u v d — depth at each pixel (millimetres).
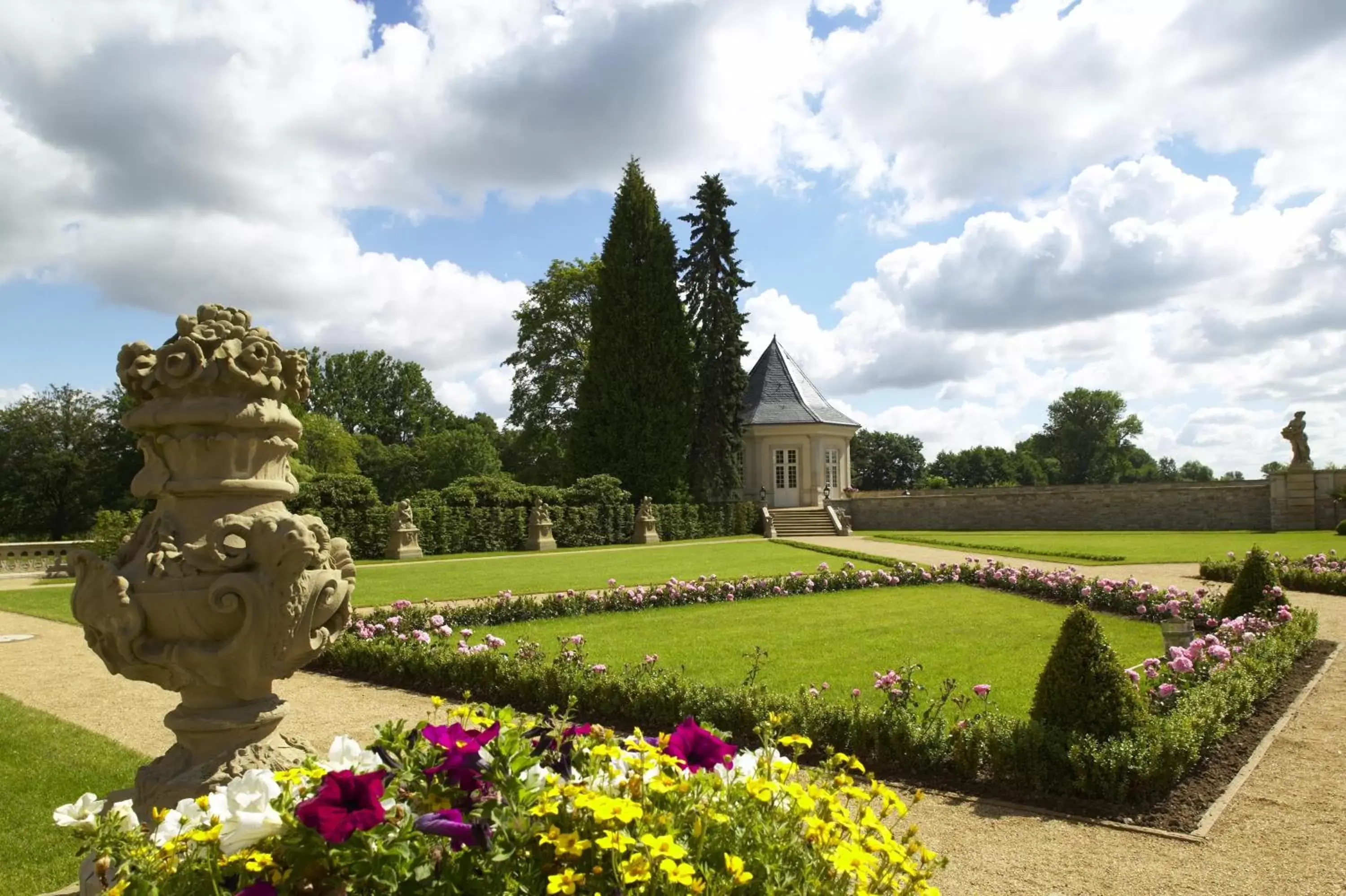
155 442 4617
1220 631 10414
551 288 47781
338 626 4906
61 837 5305
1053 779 6160
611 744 3166
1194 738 6445
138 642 4340
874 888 2744
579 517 36469
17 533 53062
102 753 7059
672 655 11148
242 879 2451
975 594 17094
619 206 42125
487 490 33875
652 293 41562
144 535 4602
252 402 4645
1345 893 4617
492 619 14305
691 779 2912
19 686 9773
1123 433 90625
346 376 79375
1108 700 6406
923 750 6680
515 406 49594
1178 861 5059
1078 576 16422
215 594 4285
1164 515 42125
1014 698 8688
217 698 4582
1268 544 28969
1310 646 11055
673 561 26078
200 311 4895
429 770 2771
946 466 101062
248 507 4652
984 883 4758
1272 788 6223
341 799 2441
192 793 4332
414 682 10125
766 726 3611
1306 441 38156
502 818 2555
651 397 41156
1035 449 96750
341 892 2465
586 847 2473
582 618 14727
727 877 2494
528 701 9070
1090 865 5000
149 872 2516
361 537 29297
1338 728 7680
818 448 47000
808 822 2713
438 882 2447
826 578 18094
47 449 54031
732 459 43688
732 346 43656
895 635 12414
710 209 44156
